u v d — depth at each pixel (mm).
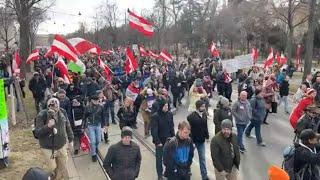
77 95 14062
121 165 6918
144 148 12188
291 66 35562
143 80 18859
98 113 10945
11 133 13828
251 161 10977
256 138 12703
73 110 11414
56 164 8523
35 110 17922
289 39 36125
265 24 49875
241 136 11680
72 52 13453
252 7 49375
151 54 30281
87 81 15430
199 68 24281
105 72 19562
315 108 9359
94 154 10875
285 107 18125
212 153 7609
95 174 9969
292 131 14445
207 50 54031
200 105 9258
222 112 10398
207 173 9977
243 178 9703
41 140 8266
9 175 9562
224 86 20766
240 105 11586
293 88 27281
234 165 7746
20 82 18703
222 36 53562
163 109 9016
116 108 18672
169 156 7258
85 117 10977
